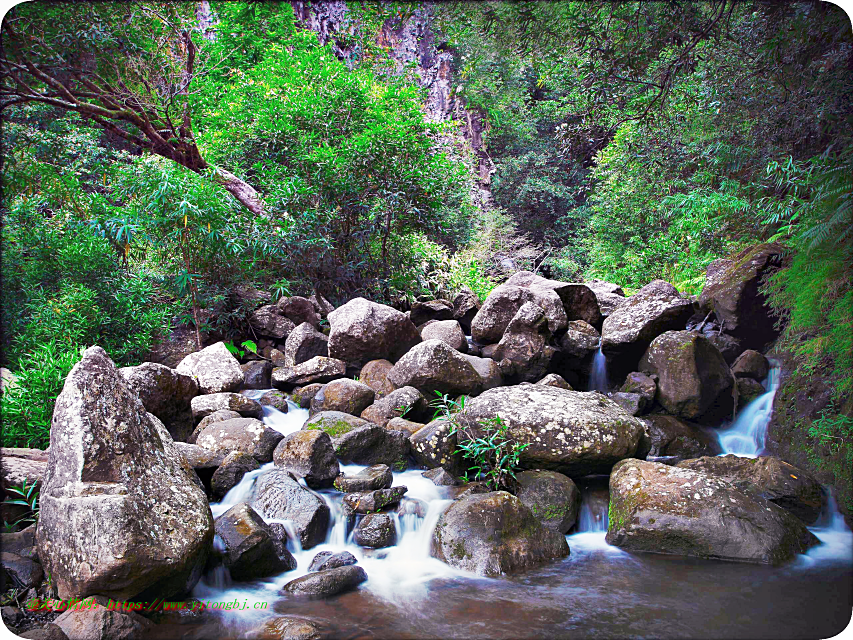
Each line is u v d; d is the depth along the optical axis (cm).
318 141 879
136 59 709
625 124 775
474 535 355
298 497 375
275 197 793
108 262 649
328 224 823
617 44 537
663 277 1057
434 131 934
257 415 515
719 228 835
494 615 289
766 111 589
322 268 828
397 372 582
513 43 580
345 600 305
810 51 523
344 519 380
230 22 1179
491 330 729
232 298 731
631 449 433
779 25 525
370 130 844
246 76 1016
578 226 1836
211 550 316
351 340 629
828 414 451
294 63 963
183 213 616
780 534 359
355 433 450
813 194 512
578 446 423
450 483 438
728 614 289
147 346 634
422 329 745
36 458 369
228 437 445
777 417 507
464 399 497
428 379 564
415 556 360
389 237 920
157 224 641
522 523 368
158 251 705
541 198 1923
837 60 488
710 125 680
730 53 600
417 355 574
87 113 687
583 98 610
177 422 483
